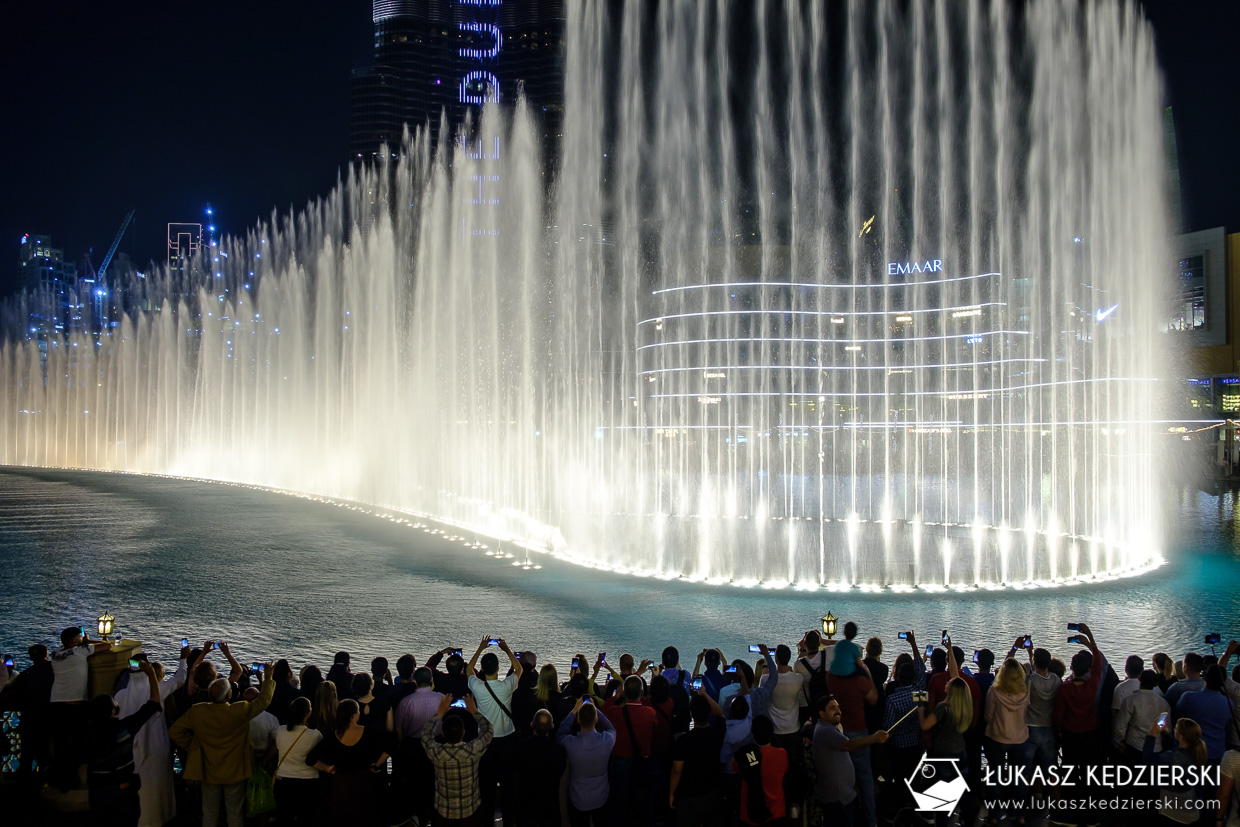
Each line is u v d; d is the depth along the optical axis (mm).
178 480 64125
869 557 31062
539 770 8250
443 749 8242
